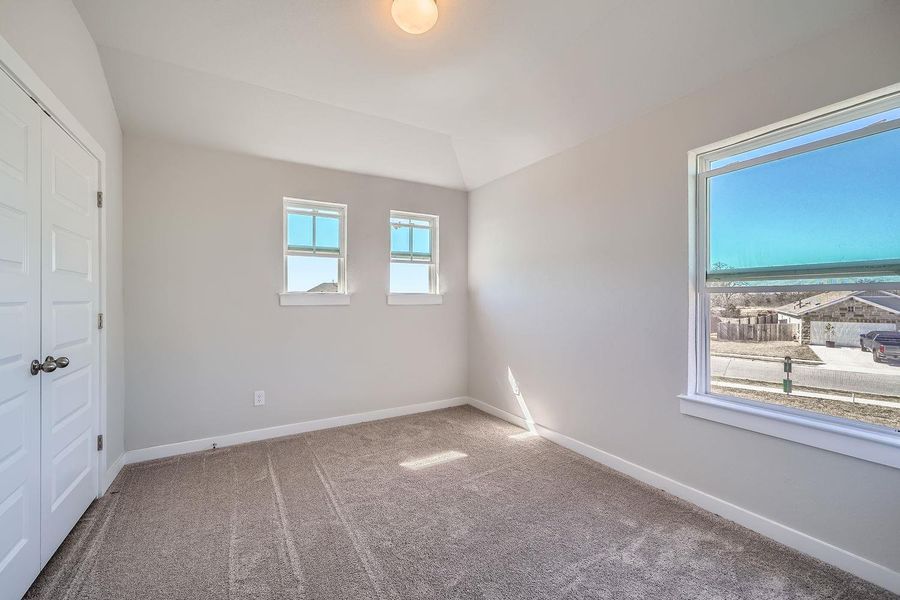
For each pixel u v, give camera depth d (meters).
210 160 2.99
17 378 1.44
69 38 1.85
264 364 3.19
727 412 2.01
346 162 3.44
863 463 1.60
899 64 1.50
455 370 4.18
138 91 2.49
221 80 2.55
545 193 3.21
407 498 2.26
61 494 1.78
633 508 2.14
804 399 1.86
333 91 2.71
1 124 1.35
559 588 1.57
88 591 1.53
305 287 3.42
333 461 2.76
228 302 3.05
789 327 1.91
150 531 1.92
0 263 1.35
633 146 2.50
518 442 3.12
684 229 2.22
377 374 3.73
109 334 2.37
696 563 1.70
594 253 2.78
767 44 1.82
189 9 1.95
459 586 1.57
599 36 2.14
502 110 2.93
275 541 1.86
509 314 3.63
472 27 2.08
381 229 3.74
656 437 2.38
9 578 1.39
